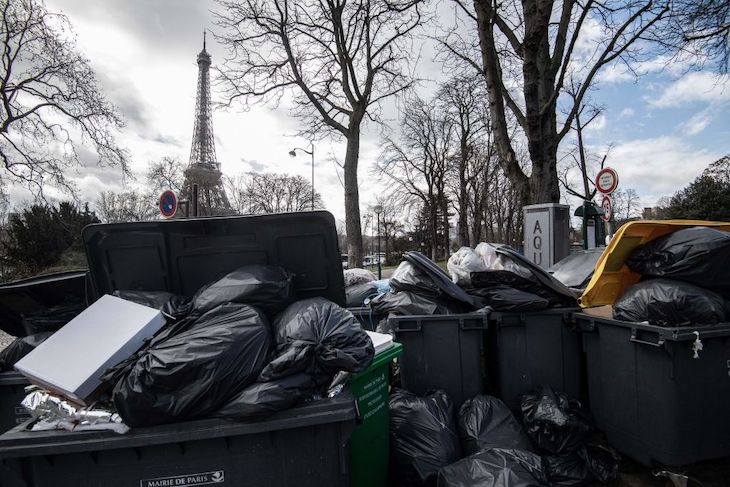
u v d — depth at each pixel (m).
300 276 2.60
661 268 2.93
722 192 29.86
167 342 1.88
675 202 32.81
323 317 2.07
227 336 1.85
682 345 2.69
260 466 1.84
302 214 2.46
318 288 2.60
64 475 1.79
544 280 3.61
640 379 2.88
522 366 3.54
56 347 2.09
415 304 3.68
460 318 3.54
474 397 3.35
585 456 2.88
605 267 3.47
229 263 2.62
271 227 2.55
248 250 2.59
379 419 2.55
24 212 22.62
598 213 10.26
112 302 2.30
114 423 1.77
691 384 2.69
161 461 1.80
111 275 2.65
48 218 22.80
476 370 3.57
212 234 2.59
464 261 4.14
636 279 3.59
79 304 3.49
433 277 3.71
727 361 2.77
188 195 36.72
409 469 2.68
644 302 2.87
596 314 3.33
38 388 2.16
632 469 3.01
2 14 14.83
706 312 2.67
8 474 2.34
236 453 1.83
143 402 1.72
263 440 1.84
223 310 2.04
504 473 2.18
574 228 31.28
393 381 3.73
